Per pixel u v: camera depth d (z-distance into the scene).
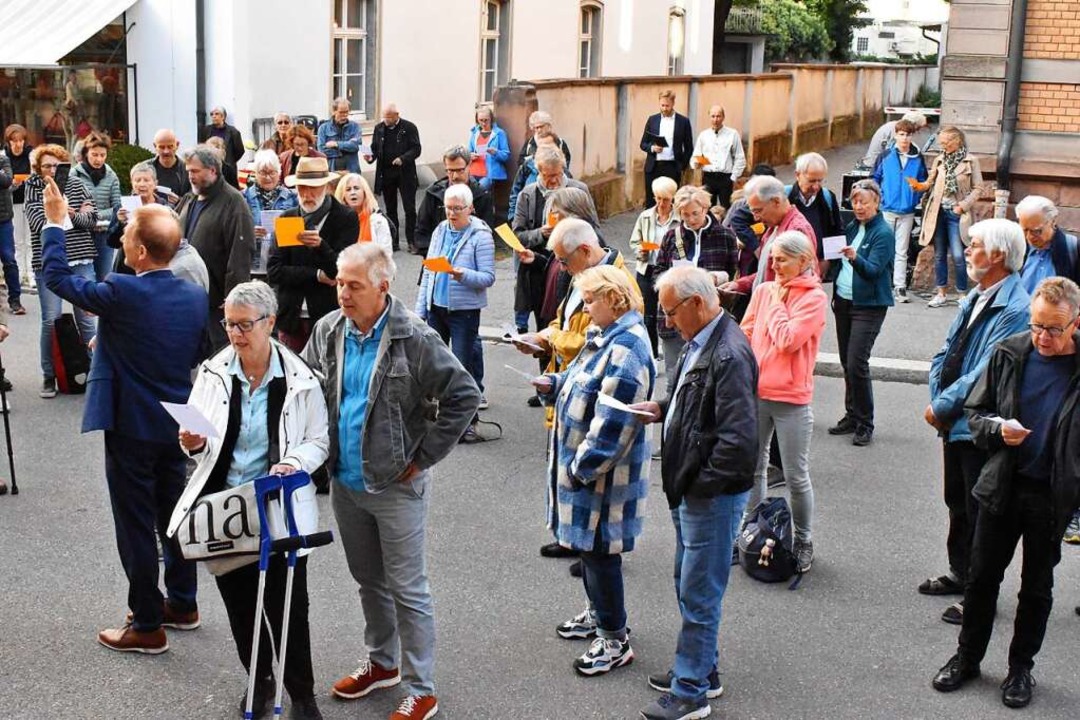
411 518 5.23
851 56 52.09
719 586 5.32
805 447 6.80
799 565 6.90
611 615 5.81
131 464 5.67
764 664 5.97
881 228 9.00
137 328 5.56
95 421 5.55
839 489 8.40
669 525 7.71
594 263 6.69
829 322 13.11
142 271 5.68
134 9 17.48
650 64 30.59
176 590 6.09
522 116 16.80
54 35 16.44
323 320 5.30
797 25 46.03
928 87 43.44
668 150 18.14
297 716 5.25
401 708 5.31
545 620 6.39
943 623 6.45
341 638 6.14
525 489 8.28
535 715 5.46
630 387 5.43
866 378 9.27
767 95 26.30
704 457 5.14
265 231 8.83
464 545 7.31
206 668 5.80
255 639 4.94
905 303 13.72
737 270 8.96
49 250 5.51
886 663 6.01
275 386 5.02
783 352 6.67
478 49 22.83
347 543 5.41
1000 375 5.42
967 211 13.41
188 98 17.48
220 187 8.57
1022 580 5.58
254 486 4.91
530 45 24.67
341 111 16.50
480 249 9.15
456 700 5.57
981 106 14.88
